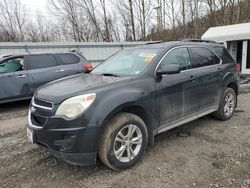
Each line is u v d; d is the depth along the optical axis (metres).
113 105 3.29
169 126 4.18
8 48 13.91
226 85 5.34
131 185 3.15
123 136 3.47
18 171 3.59
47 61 8.21
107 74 4.16
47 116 3.22
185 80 4.33
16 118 6.63
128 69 4.16
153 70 3.95
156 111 3.88
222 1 25.08
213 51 5.28
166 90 4.01
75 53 8.96
